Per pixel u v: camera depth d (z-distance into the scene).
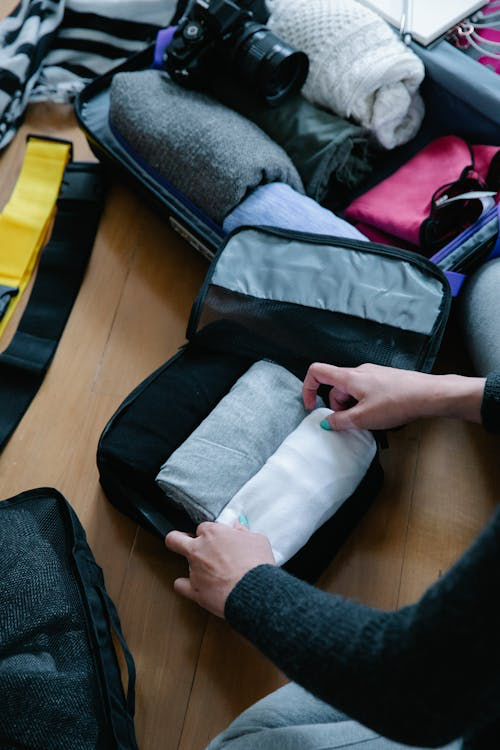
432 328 0.97
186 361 1.08
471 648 0.41
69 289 1.25
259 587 0.61
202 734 0.95
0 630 0.87
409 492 1.08
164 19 1.42
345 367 1.00
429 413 0.84
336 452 0.94
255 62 1.10
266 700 0.80
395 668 0.45
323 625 0.52
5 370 1.19
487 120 1.18
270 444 0.98
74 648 0.91
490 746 0.57
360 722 0.50
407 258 1.00
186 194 1.16
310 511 0.91
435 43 1.21
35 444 1.15
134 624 1.02
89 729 0.86
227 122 1.15
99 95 1.30
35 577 0.92
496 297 1.02
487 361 1.00
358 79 1.13
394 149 1.26
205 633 1.01
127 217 1.32
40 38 1.41
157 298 1.26
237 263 1.05
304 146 1.16
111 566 1.06
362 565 1.04
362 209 1.18
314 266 1.03
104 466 1.03
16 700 0.84
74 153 1.40
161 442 1.00
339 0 1.18
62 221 1.30
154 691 0.98
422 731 0.46
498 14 1.23
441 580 0.43
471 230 1.07
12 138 1.40
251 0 1.20
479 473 1.09
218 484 0.93
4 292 1.25
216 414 0.98
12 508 0.98
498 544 0.38
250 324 1.04
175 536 0.84
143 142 1.17
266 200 1.11
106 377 1.19
